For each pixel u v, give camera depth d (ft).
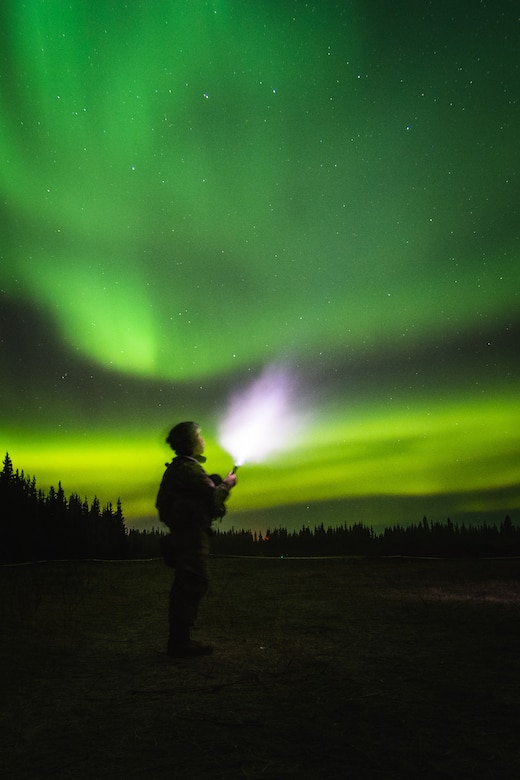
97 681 12.31
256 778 7.56
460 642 14.38
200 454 16.63
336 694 10.78
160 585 26.32
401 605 19.61
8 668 13.33
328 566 31.60
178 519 14.96
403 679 11.55
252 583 26.07
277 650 14.37
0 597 23.18
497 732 8.79
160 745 8.79
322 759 8.08
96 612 20.17
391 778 7.46
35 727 9.74
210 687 11.60
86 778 7.79
